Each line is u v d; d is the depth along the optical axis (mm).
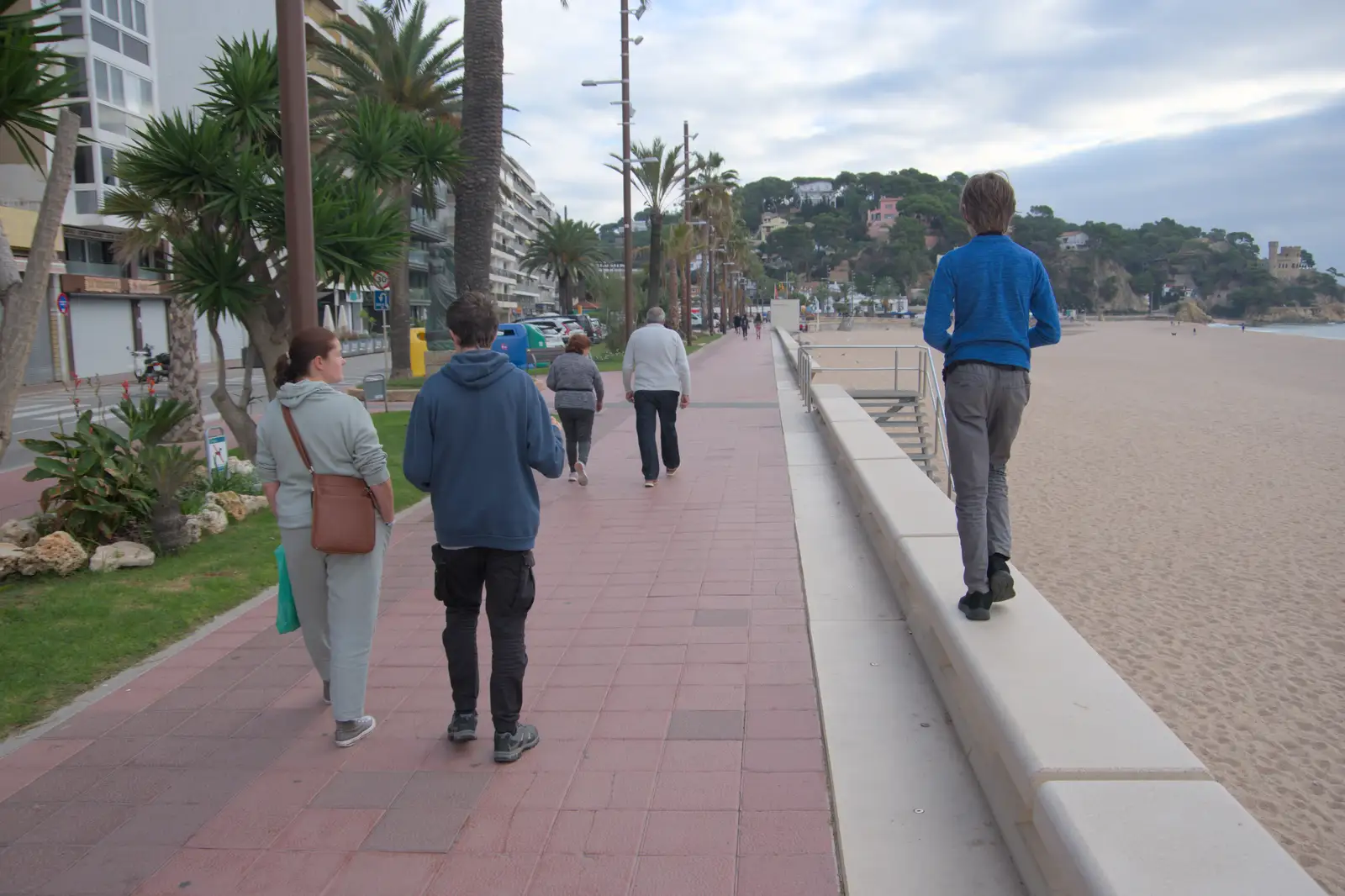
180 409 8328
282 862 3227
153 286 39906
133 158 9844
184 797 3686
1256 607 8727
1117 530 11930
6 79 6551
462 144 16281
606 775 3764
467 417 3781
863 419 10938
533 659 5055
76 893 3078
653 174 41562
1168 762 2738
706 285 73000
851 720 4152
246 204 9867
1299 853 4723
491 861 3197
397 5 24203
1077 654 3566
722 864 3139
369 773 3842
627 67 29688
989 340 3766
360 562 4070
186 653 5328
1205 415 25375
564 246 83812
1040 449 19203
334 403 3975
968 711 3818
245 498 9016
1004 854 3143
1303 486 14797
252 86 10453
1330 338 93188
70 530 7160
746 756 3881
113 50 33250
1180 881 2176
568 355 10148
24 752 4098
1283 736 6070
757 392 20625
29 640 5359
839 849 3201
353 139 13445
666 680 4711
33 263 6887
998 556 3982
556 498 9492
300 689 4781
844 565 6648
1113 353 61812
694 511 8680
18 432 18344
